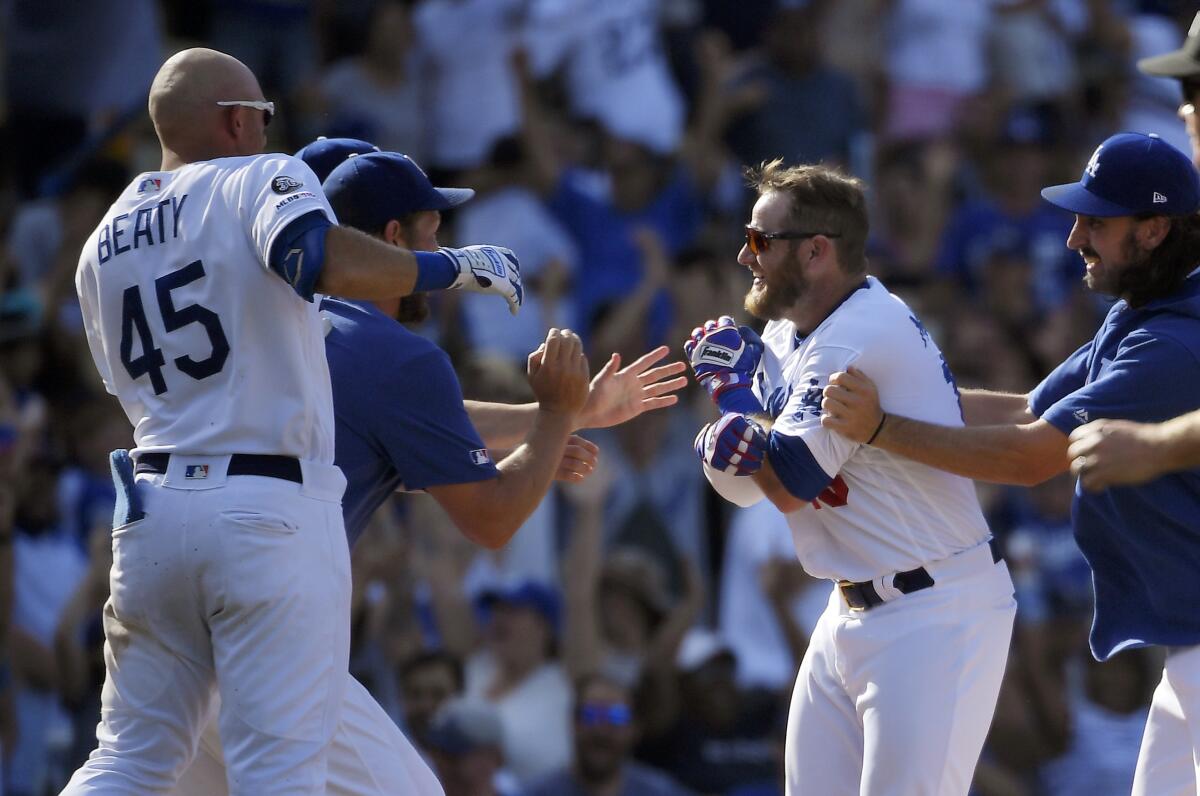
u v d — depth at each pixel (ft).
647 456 93.04
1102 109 129.18
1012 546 93.91
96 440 86.38
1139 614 46.47
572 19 108.99
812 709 49.03
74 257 96.32
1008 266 112.88
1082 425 44.93
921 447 45.21
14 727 77.97
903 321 47.62
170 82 43.45
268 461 40.88
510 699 83.10
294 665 40.75
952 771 46.44
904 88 121.60
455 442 46.73
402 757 48.24
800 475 45.88
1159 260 45.50
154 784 42.42
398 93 107.04
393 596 80.28
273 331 40.98
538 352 48.21
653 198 108.06
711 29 117.29
